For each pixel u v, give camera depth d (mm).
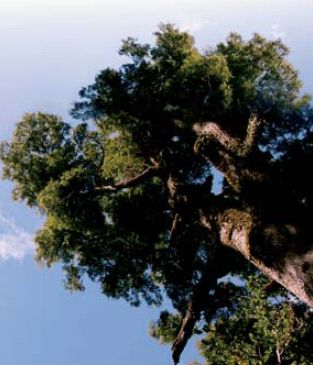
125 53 18438
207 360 14109
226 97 17391
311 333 11875
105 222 20062
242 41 19219
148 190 20578
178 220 15797
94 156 20125
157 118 18078
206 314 18922
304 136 18203
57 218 18922
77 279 19938
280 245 10109
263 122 12742
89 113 18578
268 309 12023
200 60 17500
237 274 20078
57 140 20891
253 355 11797
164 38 18625
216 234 12977
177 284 20484
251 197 12070
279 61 19109
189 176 19891
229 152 13273
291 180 15711
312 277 9148
